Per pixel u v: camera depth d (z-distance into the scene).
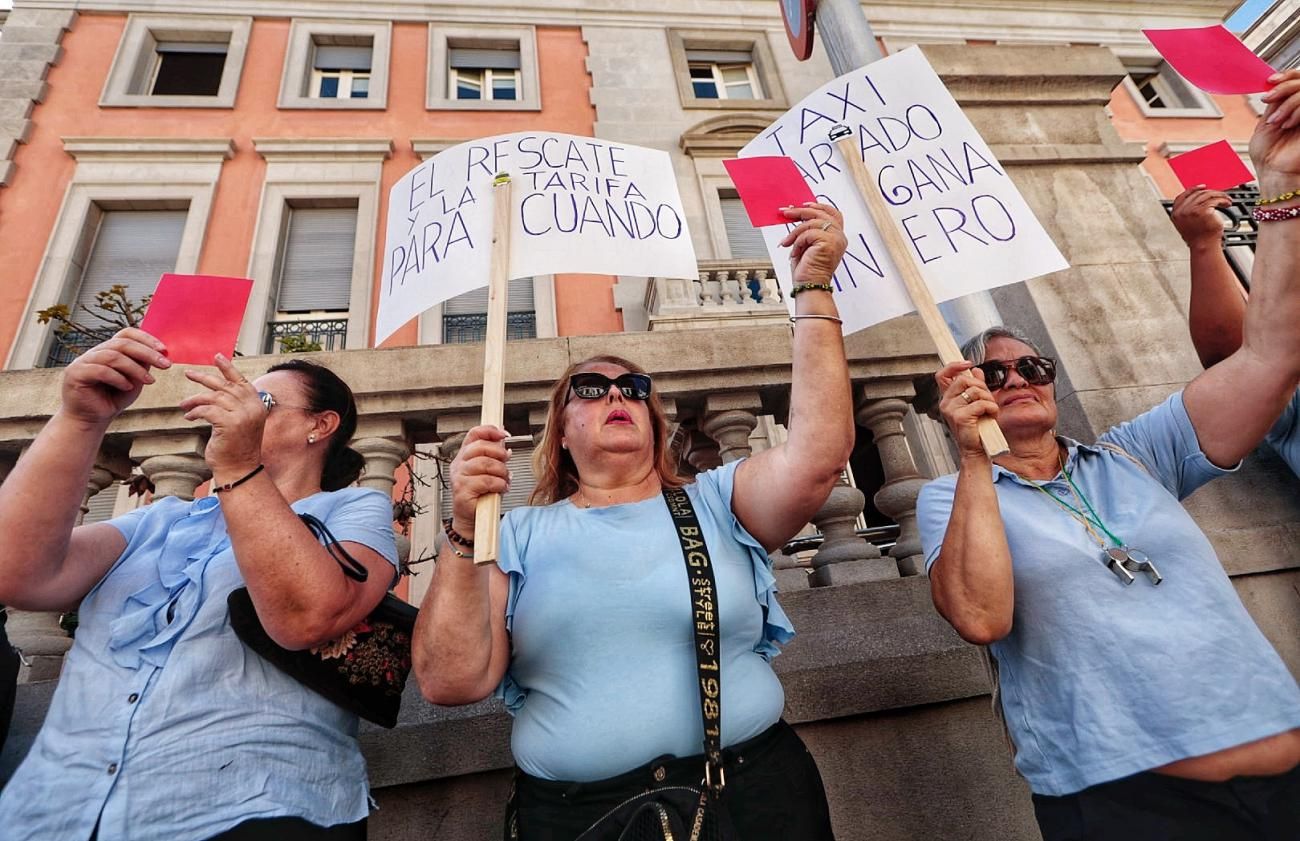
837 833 1.75
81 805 1.00
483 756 1.69
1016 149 2.67
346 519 1.37
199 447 2.28
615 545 1.32
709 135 10.36
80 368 1.18
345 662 1.24
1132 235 2.54
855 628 2.00
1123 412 2.18
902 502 2.41
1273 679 1.19
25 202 8.26
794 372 1.38
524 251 1.55
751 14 12.19
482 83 10.94
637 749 1.12
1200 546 1.35
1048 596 1.34
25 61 9.07
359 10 10.78
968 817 1.81
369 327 8.36
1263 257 1.44
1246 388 1.43
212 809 1.02
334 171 9.27
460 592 1.09
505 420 2.53
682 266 1.66
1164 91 12.85
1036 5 12.96
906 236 1.69
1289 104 1.38
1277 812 1.09
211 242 8.52
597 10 11.59
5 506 1.14
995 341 1.72
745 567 1.36
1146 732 1.18
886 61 1.92
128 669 1.14
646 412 1.64
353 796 1.21
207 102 9.40
